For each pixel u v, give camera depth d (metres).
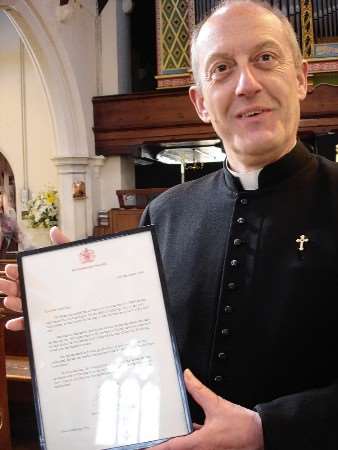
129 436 1.22
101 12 8.03
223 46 1.40
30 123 8.46
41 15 6.63
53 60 7.09
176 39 7.44
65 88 7.35
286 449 1.11
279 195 1.46
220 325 1.38
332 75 7.00
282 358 1.28
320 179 1.49
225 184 1.63
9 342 4.23
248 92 1.37
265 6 1.47
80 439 1.23
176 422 1.21
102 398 1.25
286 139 1.47
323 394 1.17
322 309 1.28
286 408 1.15
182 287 1.50
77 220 7.66
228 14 1.43
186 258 1.54
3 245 8.30
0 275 3.11
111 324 1.29
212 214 1.58
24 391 4.19
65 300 1.31
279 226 1.41
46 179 8.39
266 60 1.40
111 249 1.33
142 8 9.26
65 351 1.29
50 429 1.25
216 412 1.16
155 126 7.59
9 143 8.58
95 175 7.92
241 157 1.49
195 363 1.42
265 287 1.35
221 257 1.47
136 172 10.11
